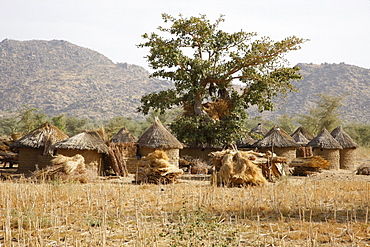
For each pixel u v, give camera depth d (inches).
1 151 1147.3
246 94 1282.0
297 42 1188.5
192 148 1206.3
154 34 1261.1
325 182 792.3
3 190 552.4
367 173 1025.5
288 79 1285.7
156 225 399.9
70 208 467.2
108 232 373.4
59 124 2682.1
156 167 776.9
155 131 1037.8
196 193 608.7
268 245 342.3
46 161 940.6
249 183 725.3
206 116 1189.1
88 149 902.4
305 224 413.1
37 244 319.9
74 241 336.5
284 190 634.2
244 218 440.8
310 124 2962.6
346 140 1316.4
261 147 1129.4
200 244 335.6
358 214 468.4
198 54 1320.1
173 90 1300.4
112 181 814.5
